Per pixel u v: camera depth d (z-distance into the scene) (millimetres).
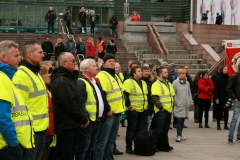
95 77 8727
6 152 5066
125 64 26359
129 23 30672
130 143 10102
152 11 47531
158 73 10516
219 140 12289
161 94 10328
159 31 31016
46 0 39000
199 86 14484
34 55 5910
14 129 5008
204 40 32188
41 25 38875
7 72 5371
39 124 5910
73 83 6832
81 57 23516
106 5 40531
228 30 32688
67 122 6719
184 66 15211
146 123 10820
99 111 7805
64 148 6805
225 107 13211
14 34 28578
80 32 33719
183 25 31656
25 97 5793
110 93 8625
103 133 8328
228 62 15281
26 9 38594
